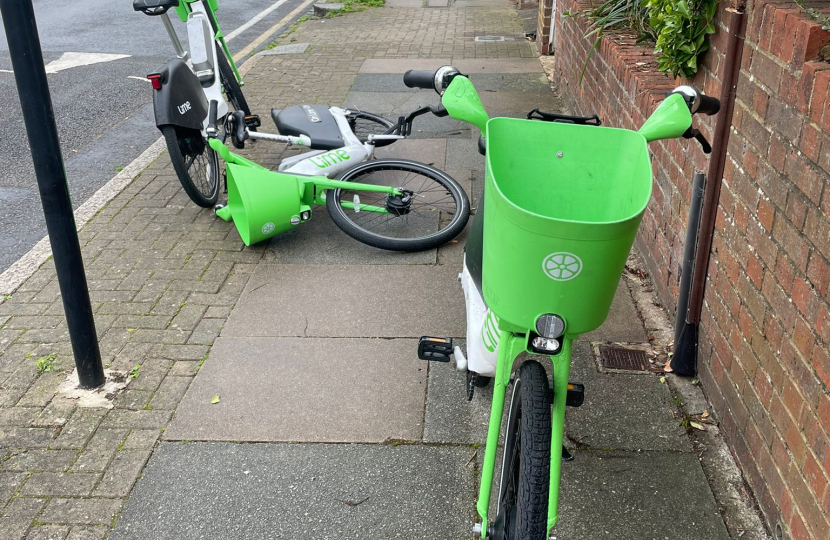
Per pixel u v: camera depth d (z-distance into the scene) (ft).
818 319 7.39
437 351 9.29
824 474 7.25
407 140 21.66
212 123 15.52
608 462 9.75
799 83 7.79
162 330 12.80
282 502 9.27
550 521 6.75
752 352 9.09
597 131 6.56
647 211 14.32
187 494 9.41
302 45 34.32
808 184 7.61
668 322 12.67
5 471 9.81
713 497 9.18
